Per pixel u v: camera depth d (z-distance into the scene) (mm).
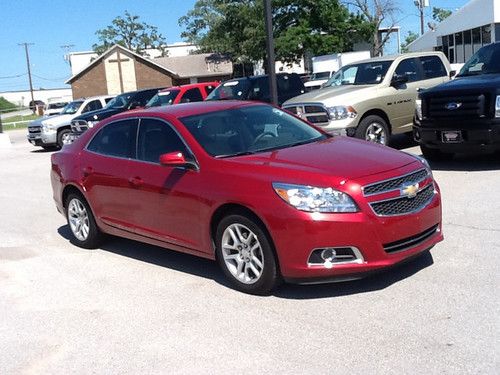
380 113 11539
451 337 4211
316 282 4922
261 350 4293
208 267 6281
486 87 9070
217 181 5402
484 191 8211
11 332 5035
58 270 6656
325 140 6180
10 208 10594
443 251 5984
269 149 5863
